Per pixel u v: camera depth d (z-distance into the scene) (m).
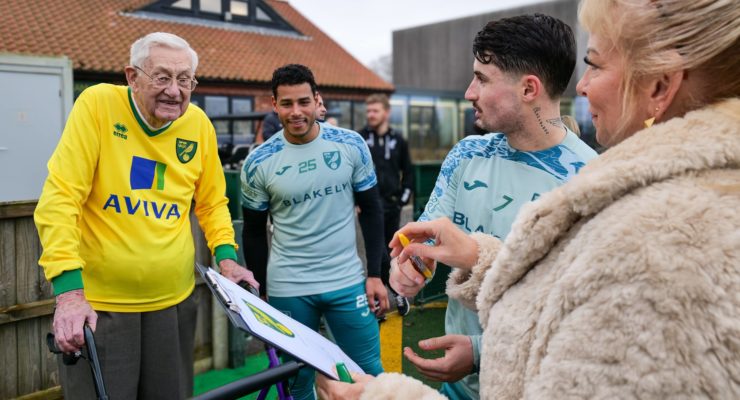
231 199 4.03
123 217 1.98
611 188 0.64
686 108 0.69
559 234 0.72
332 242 2.52
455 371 1.21
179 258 2.13
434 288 4.75
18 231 2.60
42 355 2.73
